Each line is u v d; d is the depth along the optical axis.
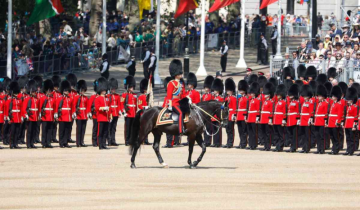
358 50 140.50
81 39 195.75
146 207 62.47
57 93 108.00
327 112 101.06
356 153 103.12
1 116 107.81
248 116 106.56
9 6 146.00
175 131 83.25
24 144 112.94
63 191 69.94
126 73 185.12
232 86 108.62
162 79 176.38
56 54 175.88
